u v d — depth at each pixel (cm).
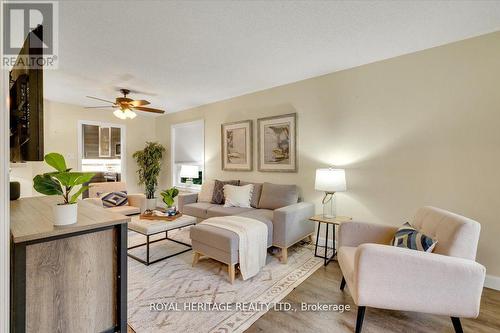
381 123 294
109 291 145
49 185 127
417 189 270
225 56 281
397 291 156
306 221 328
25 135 143
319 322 181
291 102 374
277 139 388
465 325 178
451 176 250
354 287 164
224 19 208
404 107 278
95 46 254
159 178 619
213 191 422
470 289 149
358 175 311
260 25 217
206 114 502
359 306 164
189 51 267
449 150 251
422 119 267
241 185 414
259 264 259
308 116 356
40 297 121
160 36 235
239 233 244
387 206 289
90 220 139
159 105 516
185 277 247
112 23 212
